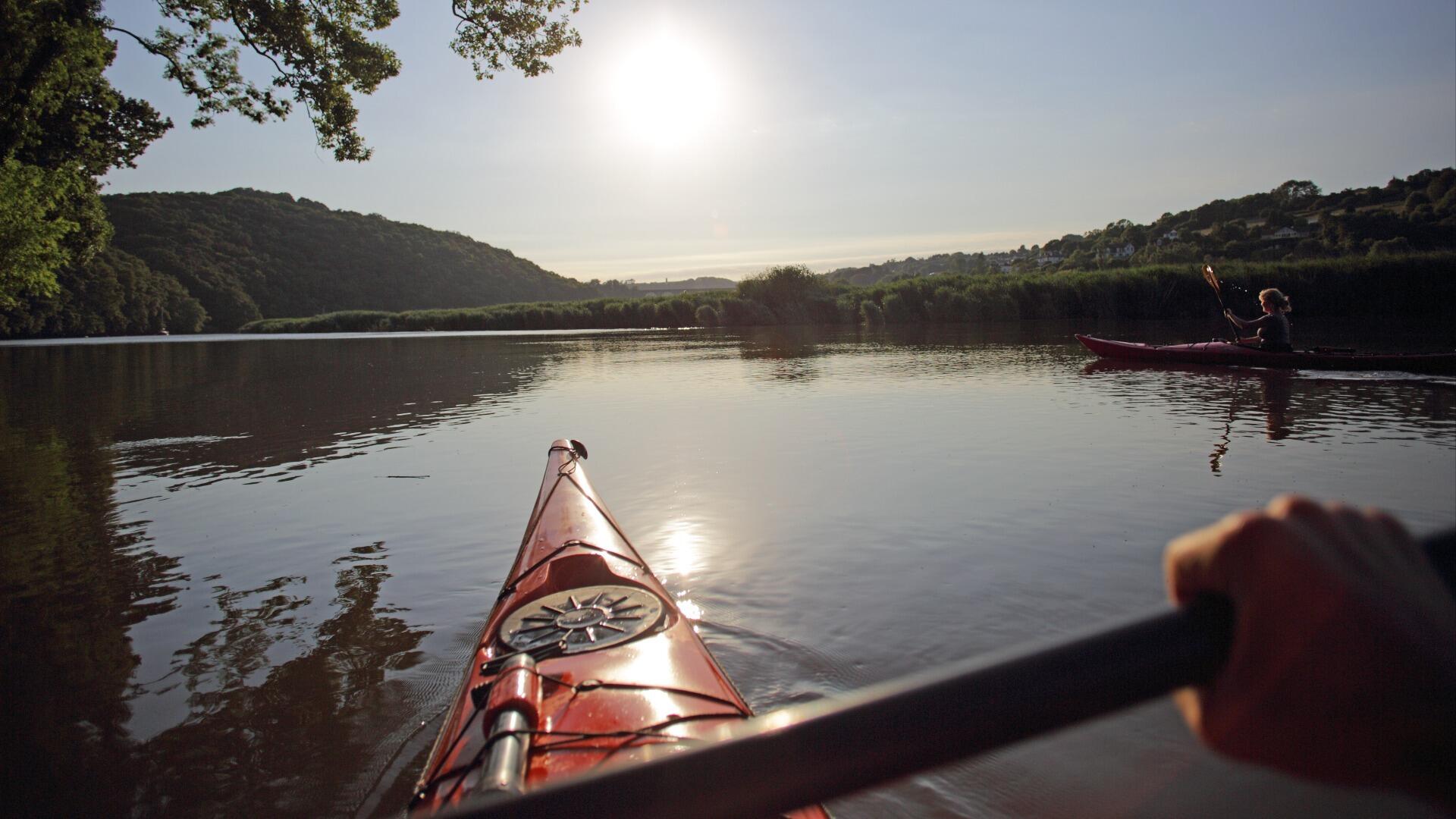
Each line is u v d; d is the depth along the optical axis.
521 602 4.20
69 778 3.87
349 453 11.15
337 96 16.58
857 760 0.55
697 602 5.47
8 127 17.14
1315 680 0.39
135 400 18.25
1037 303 40.66
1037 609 5.24
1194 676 0.46
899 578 5.77
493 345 37.50
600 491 8.41
